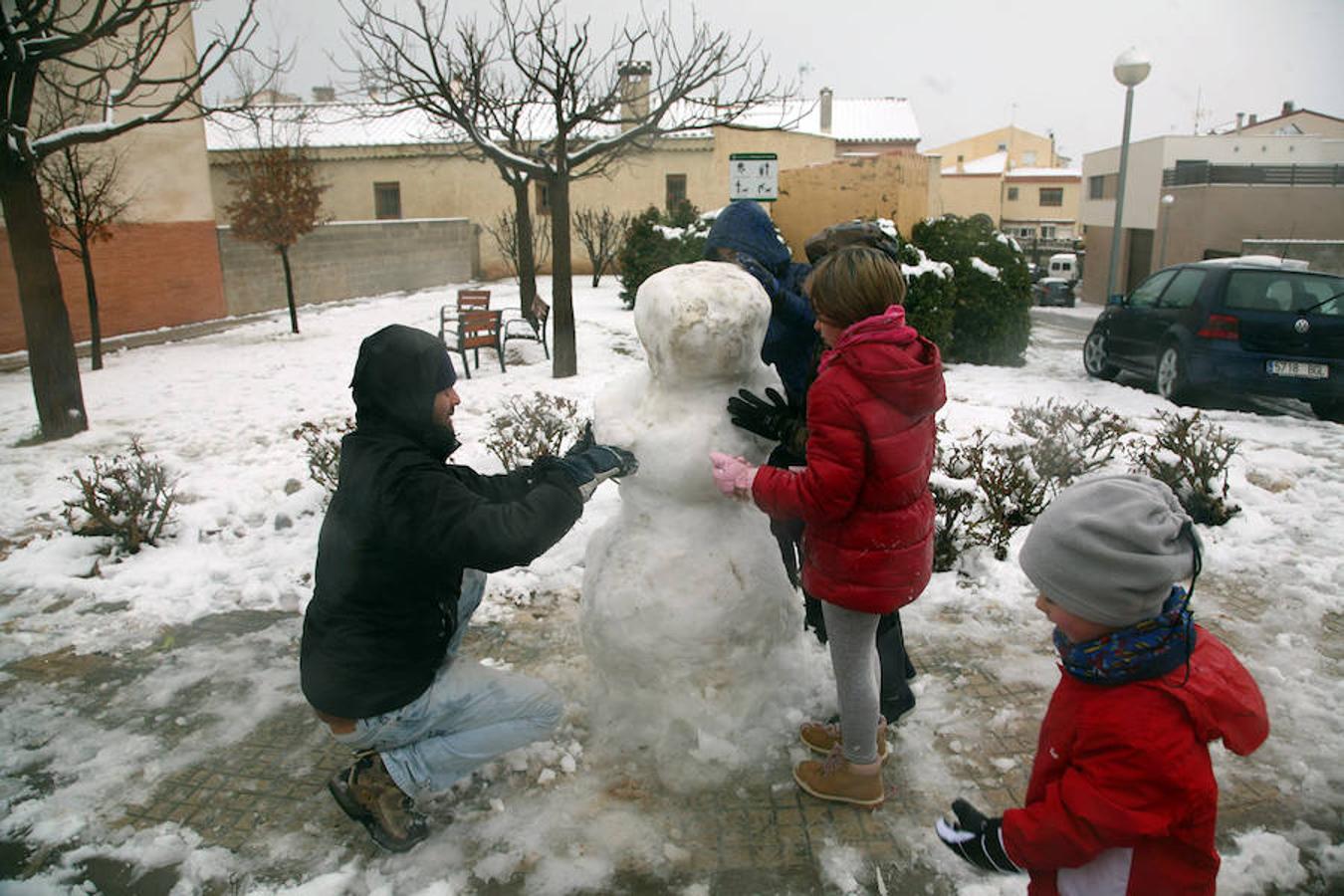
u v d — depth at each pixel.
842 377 2.46
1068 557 1.67
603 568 3.16
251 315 19.56
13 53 7.52
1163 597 1.64
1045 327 23.42
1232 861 2.70
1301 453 7.31
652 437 2.98
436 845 2.83
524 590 4.65
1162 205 34.16
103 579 4.96
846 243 3.50
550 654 4.02
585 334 14.82
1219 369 9.27
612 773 3.14
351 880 2.69
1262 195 30.47
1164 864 1.67
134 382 11.27
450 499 2.45
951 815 2.93
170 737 3.49
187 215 17.66
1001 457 5.80
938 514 4.85
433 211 31.91
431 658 2.66
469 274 30.83
